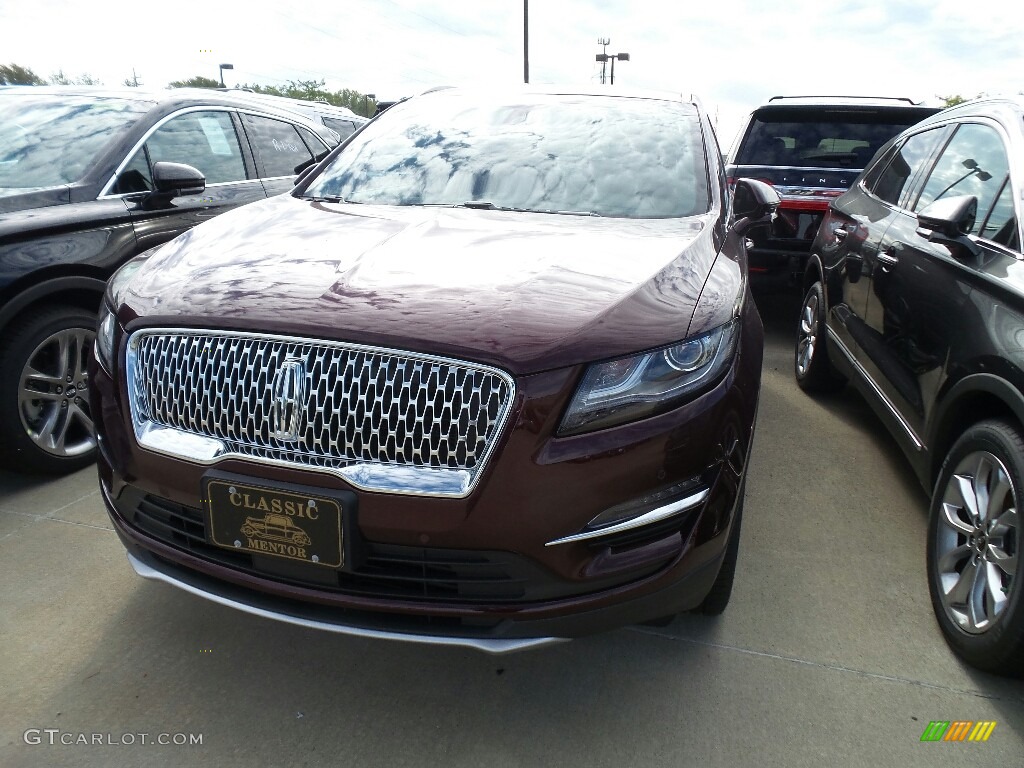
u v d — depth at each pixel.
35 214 3.25
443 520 1.65
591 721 2.02
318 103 7.30
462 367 1.65
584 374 1.69
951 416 2.50
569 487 1.66
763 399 4.51
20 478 3.32
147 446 1.87
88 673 2.15
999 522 2.15
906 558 2.83
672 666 2.23
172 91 4.45
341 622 1.77
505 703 2.08
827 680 2.18
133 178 3.79
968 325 2.45
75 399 3.36
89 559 2.70
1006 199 2.58
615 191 2.79
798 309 6.70
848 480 3.45
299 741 1.94
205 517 1.79
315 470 1.69
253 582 1.81
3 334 3.08
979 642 2.15
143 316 1.91
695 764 1.89
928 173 3.45
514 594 1.73
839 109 5.64
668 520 1.80
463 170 2.95
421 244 2.22
